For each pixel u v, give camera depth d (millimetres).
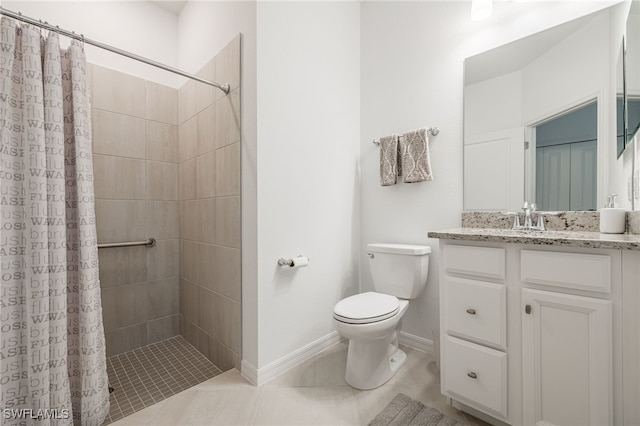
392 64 2100
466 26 1772
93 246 1317
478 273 1209
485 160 1693
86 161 1293
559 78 1474
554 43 1491
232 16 1760
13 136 1129
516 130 1597
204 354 2029
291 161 1768
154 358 1994
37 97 1135
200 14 2088
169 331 2312
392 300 1619
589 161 1391
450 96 1826
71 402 1295
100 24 2018
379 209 2170
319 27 1955
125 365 1899
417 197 1966
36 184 1123
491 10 1549
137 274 2154
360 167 2283
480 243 1211
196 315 2119
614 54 1324
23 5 1737
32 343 1117
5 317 1108
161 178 2266
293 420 1312
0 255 1096
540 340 1066
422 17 1950
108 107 2016
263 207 1611
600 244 930
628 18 1248
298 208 1810
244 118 1662
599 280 953
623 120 1282
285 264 1672
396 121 2074
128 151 2102
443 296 1316
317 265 1938
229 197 1771
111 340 2035
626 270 921
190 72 2199
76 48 1276
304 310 1849
